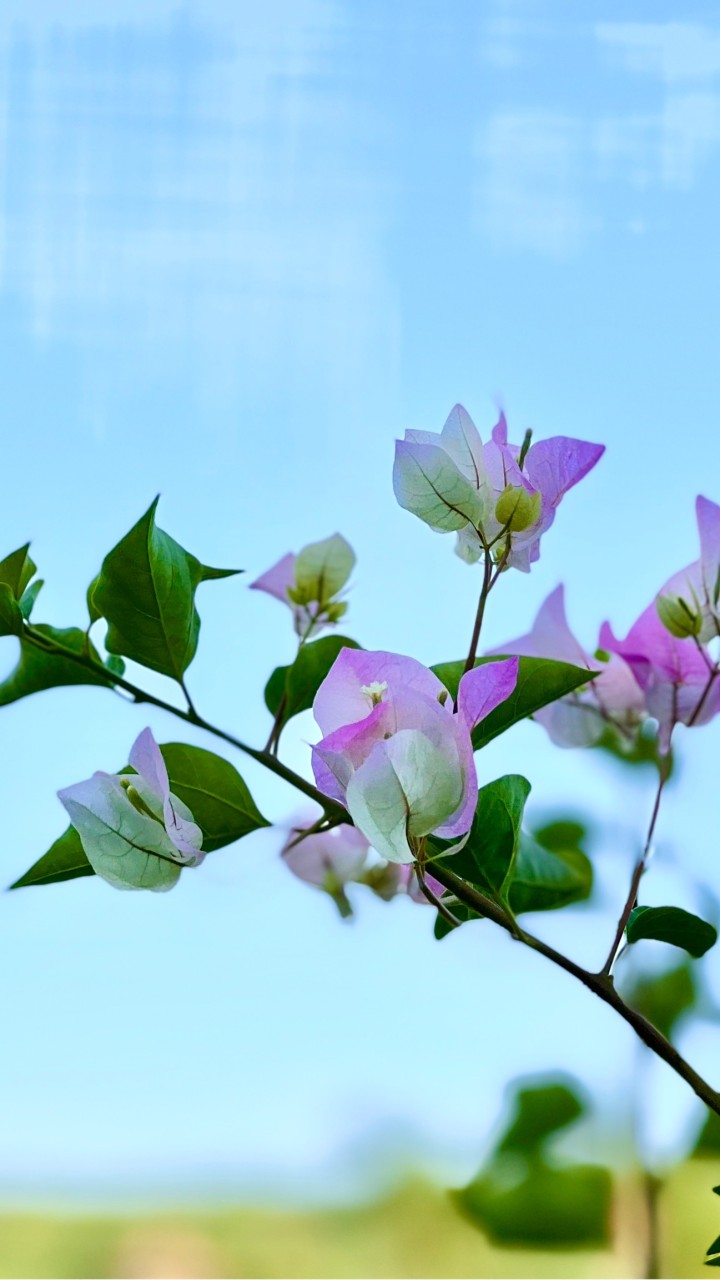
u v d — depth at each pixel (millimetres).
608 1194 1250
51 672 1182
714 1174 1243
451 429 1142
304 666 1165
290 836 1204
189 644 1160
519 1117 1259
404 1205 2189
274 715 1173
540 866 1213
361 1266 2207
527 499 1137
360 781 1084
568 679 1147
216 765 1166
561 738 1239
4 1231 2521
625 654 1200
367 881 1212
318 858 1209
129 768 1145
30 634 1161
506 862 1125
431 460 1134
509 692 1099
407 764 1087
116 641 1156
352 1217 2262
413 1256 2098
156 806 1129
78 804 1127
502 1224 1253
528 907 1211
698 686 1190
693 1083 1099
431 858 1100
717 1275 1234
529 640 1230
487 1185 1260
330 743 1096
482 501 1137
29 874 1146
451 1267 1839
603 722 1236
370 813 1087
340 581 1262
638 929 1124
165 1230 2537
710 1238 1240
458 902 1148
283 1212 2420
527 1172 1255
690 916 1121
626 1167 1250
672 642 1194
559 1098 1254
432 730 1092
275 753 1160
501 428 1157
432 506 1138
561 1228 1247
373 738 1095
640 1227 1243
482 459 1141
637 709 1232
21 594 1170
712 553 1182
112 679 1163
